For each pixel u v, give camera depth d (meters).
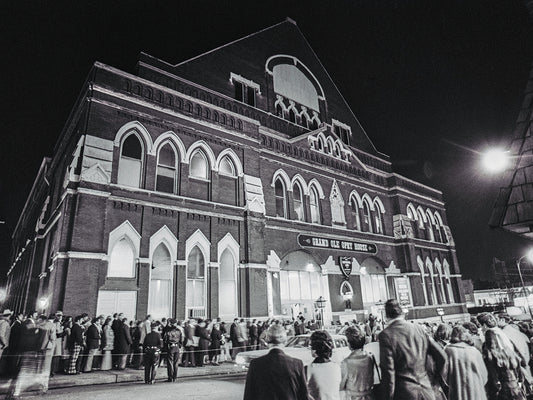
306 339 12.34
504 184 8.12
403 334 4.28
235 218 21.59
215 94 23.97
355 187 31.95
